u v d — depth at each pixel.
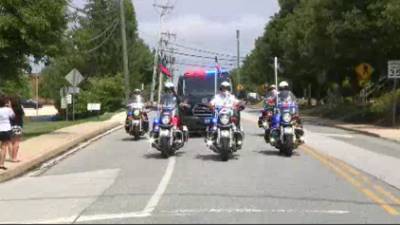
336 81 53.94
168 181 14.37
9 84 29.27
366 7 37.47
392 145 24.92
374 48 38.53
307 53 50.25
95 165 18.23
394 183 14.32
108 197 12.46
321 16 40.75
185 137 19.78
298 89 76.88
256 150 21.27
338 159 19.08
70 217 10.59
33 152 20.52
